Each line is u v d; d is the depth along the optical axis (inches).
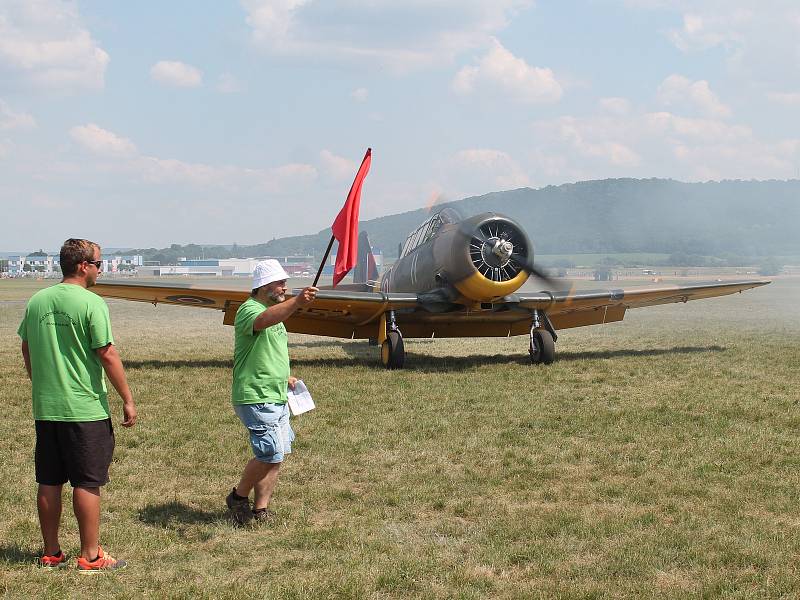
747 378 416.2
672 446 261.0
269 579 151.7
